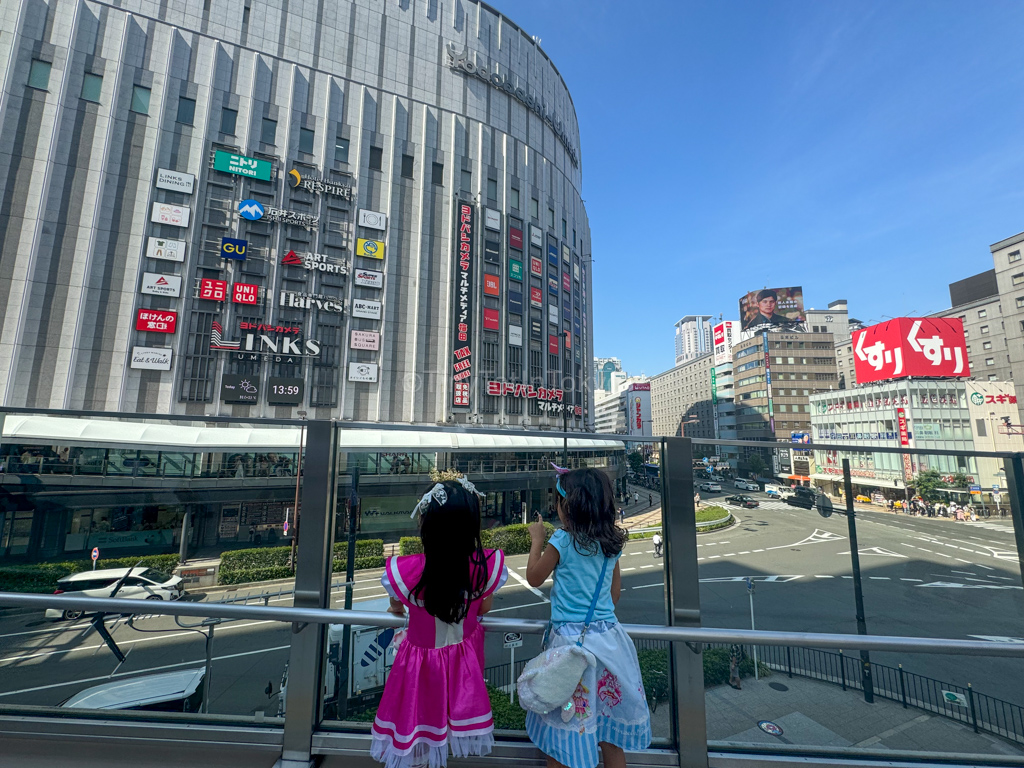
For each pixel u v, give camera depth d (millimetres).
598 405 144250
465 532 1688
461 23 30844
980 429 29391
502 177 31188
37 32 19469
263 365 22094
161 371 19969
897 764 2006
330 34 25859
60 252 18766
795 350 64375
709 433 83125
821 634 1818
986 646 1775
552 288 34156
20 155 18625
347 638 2086
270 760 1972
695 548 2008
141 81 20938
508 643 3062
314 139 24625
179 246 20797
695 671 1992
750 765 1992
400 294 26078
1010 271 43938
